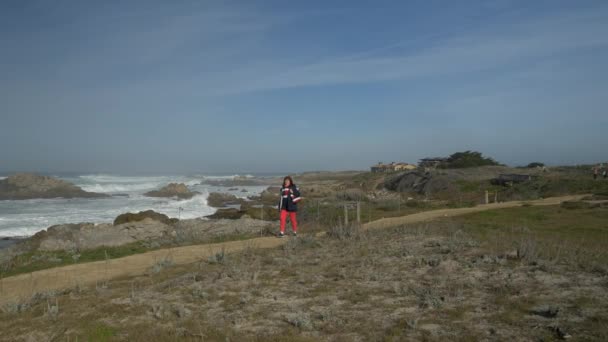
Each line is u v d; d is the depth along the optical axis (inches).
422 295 270.4
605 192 1466.5
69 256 589.9
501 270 322.3
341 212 1040.8
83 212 1578.5
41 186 2150.6
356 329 221.1
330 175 6013.8
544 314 229.3
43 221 1347.2
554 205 1015.6
